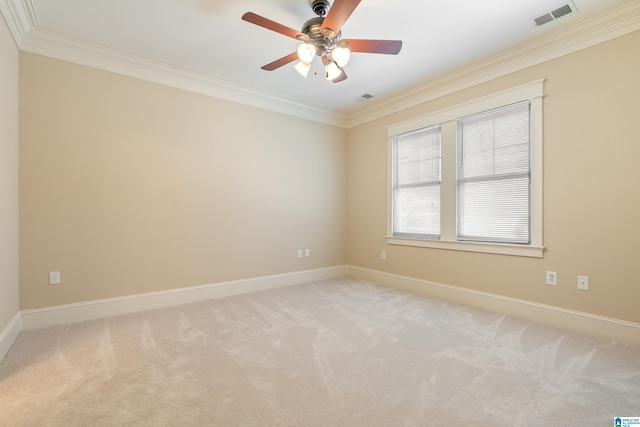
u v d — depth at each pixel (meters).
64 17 2.41
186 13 2.38
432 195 3.78
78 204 2.83
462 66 3.22
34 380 1.82
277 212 4.19
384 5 2.26
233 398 1.66
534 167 2.83
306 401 1.63
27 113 2.60
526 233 2.94
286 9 2.34
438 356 2.14
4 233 2.20
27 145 2.60
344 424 1.45
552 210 2.73
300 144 4.43
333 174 4.80
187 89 3.45
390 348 2.27
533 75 2.85
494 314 3.02
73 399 1.64
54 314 2.71
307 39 2.15
